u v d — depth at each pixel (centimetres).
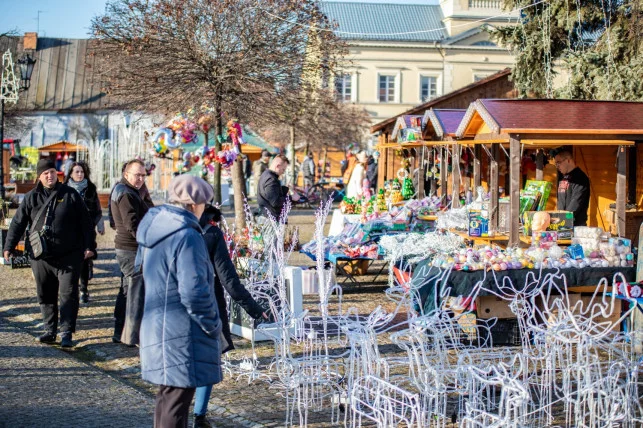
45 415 607
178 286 462
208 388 577
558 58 2203
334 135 3653
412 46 5325
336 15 5478
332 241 1206
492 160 1012
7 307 1107
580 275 827
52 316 875
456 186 1351
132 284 815
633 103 1013
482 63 5366
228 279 591
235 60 1562
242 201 1712
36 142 5706
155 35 1571
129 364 800
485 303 823
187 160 1766
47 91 5775
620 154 933
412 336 570
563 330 580
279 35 1598
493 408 613
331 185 3372
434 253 918
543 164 1341
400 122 1756
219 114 1608
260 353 823
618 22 1936
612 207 1112
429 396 558
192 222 474
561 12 2081
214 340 475
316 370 675
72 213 855
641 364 601
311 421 610
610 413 579
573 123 923
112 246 1845
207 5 1558
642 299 648
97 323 998
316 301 1121
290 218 2606
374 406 570
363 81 5341
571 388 671
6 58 2081
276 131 4012
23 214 853
